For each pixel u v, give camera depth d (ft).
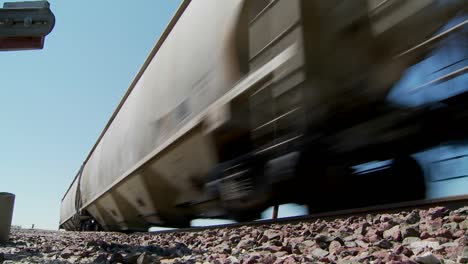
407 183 18.35
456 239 12.08
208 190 25.55
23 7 18.66
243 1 20.68
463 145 15.40
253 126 20.21
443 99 14.48
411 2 13.88
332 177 19.02
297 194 21.22
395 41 14.70
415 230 13.93
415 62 14.35
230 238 19.60
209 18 24.03
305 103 16.98
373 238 14.20
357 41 15.87
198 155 24.68
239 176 21.90
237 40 21.11
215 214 28.02
